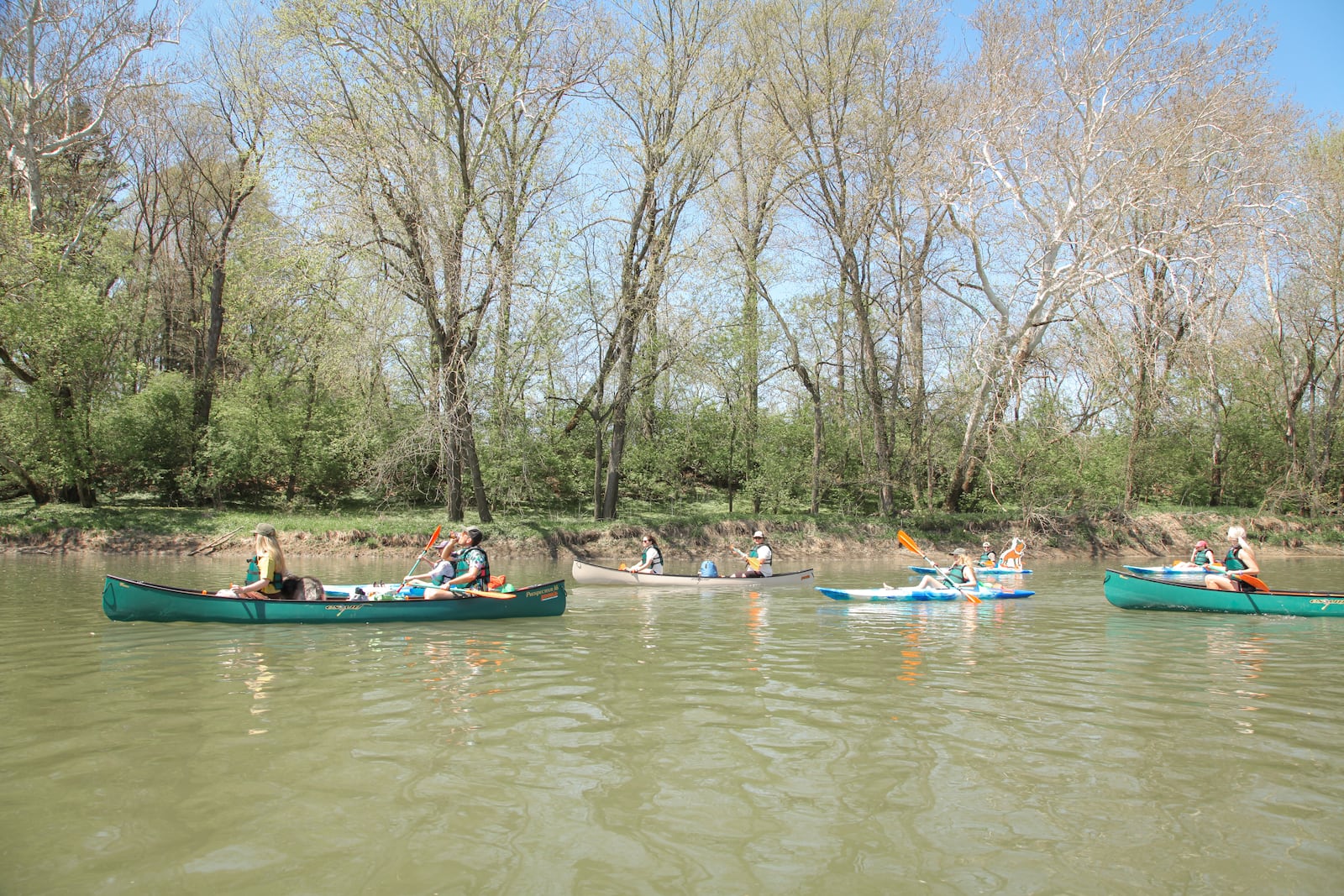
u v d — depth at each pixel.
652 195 25.52
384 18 20.17
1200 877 3.91
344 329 21.33
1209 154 21.92
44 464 23.61
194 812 4.50
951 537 28.06
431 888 3.69
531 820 4.46
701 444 32.12
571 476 30.69
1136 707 6.96
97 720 6.19
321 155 20.45
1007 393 25.86
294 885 3.70
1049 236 24.48
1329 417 31.89
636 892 3.69
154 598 10.36
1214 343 22.84
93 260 25.45
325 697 6.98
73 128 26.19
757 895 3.67
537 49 22.41
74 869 3.83
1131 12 22.34
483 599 11.57
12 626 10.22
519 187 22.62
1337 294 29.41
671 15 25.20
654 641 10.11
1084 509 29.98
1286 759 5.61
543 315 23.41
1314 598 12.54
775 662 8.78
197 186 30.19
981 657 9.20
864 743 5.86
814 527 28.03
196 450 26.72
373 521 24.58
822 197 27.53
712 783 5.03
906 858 4.07
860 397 30.91
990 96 23.75
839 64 26.36
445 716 6.42
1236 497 35.81
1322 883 3.85
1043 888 3.78
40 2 22.33
